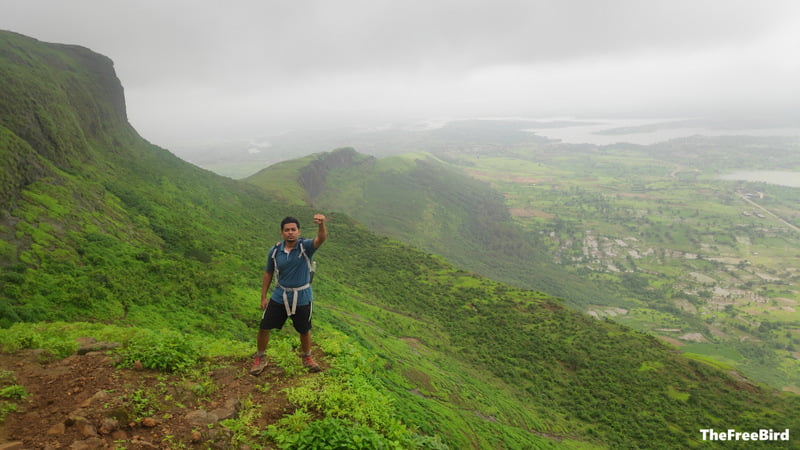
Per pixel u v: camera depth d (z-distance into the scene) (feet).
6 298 77.30
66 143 200.23
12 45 260.01
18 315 72.49
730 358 563.89
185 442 18.75
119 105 362.53
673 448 173.17
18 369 24.03
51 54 304.09
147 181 273.54
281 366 28.76
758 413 207.41
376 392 29.12
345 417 23.73
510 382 209.87
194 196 300.20
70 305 84.07
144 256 129.90
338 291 247.09
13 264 90.27
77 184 158.40
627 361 244.22
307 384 26.53
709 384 232.32
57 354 28.27
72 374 23.59
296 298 26.22
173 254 155.74
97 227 136.56
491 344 247.91
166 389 22.93
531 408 182.70
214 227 246.88
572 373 231.50
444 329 260.01
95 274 101.96
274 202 460.96
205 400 23.20
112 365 25.14
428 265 389.39
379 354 139.33
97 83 329.52
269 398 24.58
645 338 287.69
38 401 20.24
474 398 150.61
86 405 19.77
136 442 17.94
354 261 361.10
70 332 42.63
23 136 167.02
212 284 131.64
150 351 26.25
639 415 195.42
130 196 200.23
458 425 101.19
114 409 19.49
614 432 180.34
